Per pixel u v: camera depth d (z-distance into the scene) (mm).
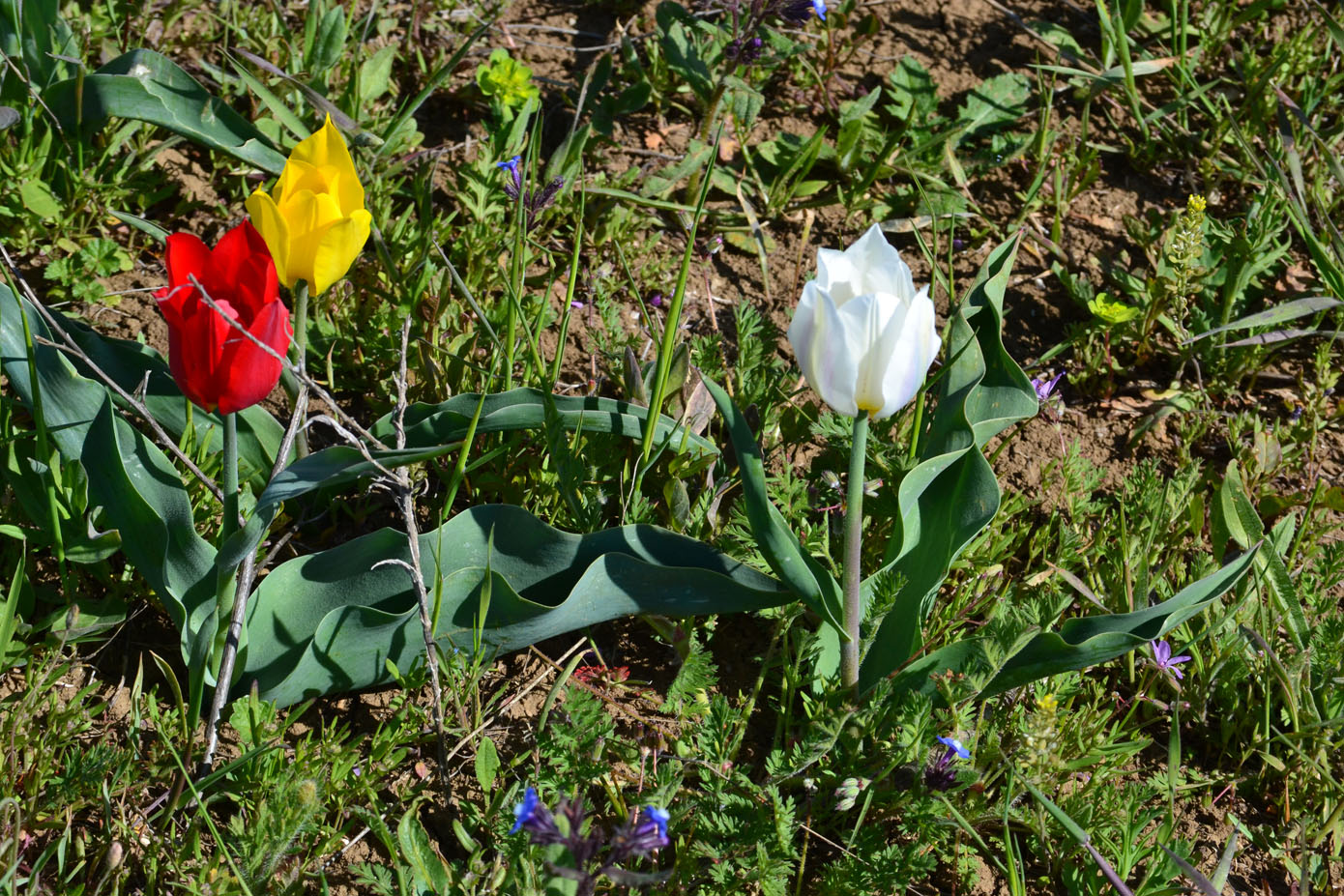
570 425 2439
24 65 2932
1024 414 2279
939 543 2186
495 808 2068
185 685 2283
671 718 2348
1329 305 3111
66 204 2986
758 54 3422
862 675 2256
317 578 2195
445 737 2174
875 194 3613
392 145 3213
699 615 2400
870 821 2158
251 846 1832
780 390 2830
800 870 2006
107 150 3053
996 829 2203
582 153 3400
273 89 3346
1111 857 2117
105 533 2256
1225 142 3844
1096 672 2521
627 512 2510
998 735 2127
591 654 2473
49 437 2205
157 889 1957
